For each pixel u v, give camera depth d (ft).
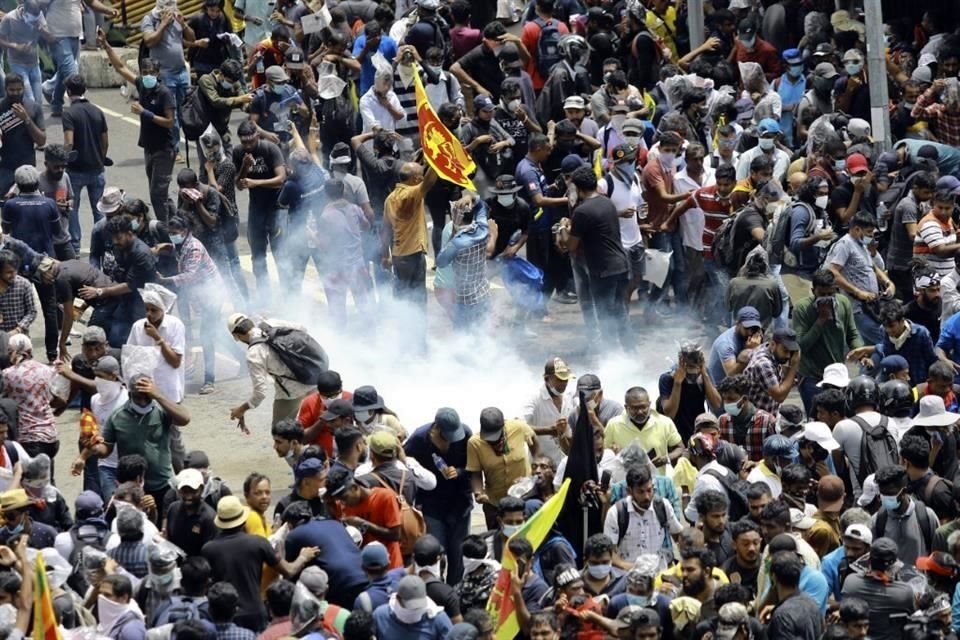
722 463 116.88
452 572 119.65
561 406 126.21
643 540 110.01
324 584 99.04
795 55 194.39
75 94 177.68
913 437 115.55
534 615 99.25
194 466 113.80
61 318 155.43
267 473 139.74
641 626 97.19
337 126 186.50
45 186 166.20
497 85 192.44
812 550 107.24
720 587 99.35
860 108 189.26
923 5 216.74
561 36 196.24
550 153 171.83
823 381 131.23
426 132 153.79
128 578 100.32
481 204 155.12
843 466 120.98
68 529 115.96
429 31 191.21
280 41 195.93
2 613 97.19
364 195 161.38
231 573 103.45
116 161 212.23
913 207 157.58
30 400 127.65
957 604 103.14
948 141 188.34
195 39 203.92
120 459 118.52
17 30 203.51
